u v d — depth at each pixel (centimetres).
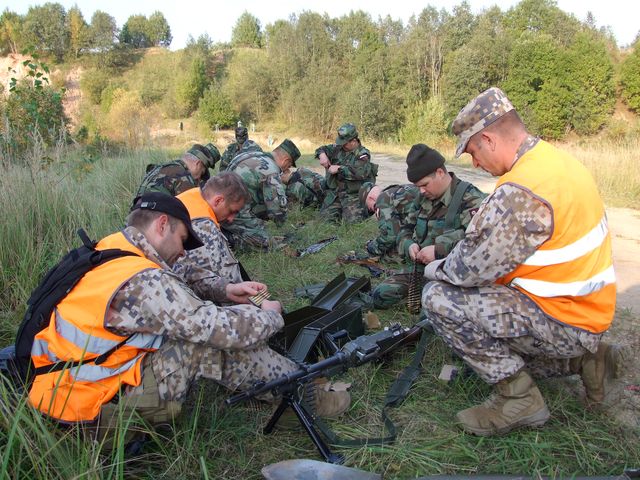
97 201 561
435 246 370
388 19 5147
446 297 255
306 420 246
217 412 265
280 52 4756
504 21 4547
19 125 710
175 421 253
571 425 265
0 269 398
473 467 239
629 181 1028
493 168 259
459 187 386
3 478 183
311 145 3678
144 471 228
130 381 220
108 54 6022
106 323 212
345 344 302
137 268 219
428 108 3216
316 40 4822
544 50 3497
